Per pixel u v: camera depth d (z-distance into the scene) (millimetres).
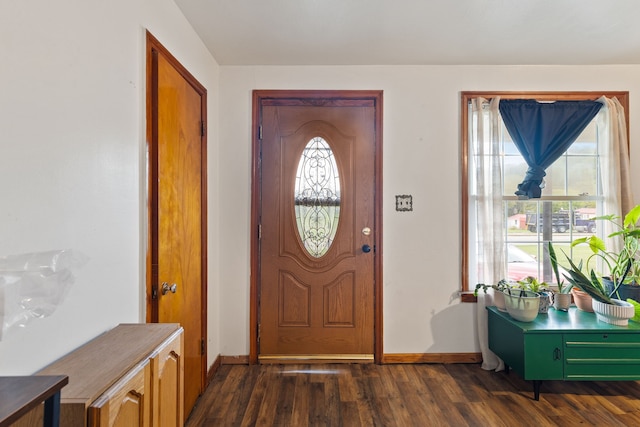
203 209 2330
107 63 1281
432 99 2762
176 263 1868
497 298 2533
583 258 2820
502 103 2738
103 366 937
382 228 2752
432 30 2217
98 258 1229
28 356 904
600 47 2457
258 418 2021
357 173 2775
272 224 2762
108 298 1287
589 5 1941
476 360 2742
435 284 2762
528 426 1947
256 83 2742
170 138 1794
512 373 2574
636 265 2488
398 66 2754
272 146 2762
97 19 1220
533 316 2279
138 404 953
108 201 1290
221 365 2717
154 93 1628
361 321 2771
